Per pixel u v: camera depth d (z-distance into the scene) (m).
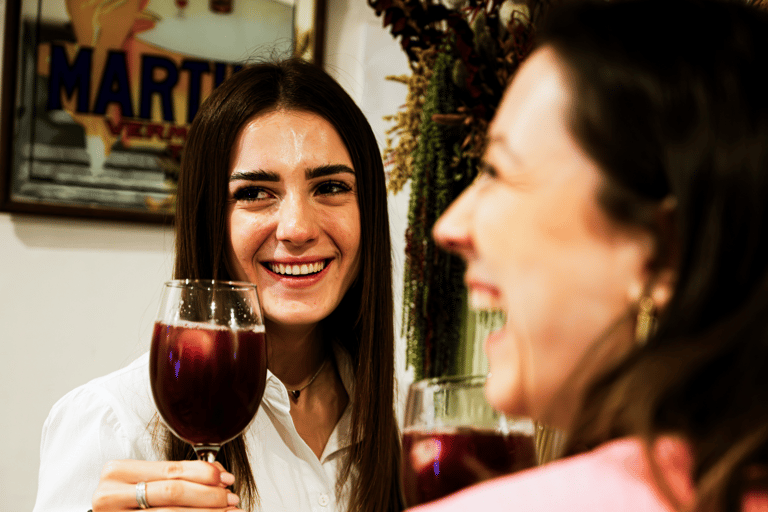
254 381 0.80
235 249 1.13
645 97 0.34
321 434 1.25
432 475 0.61
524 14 2.02
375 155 1.23
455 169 2.10
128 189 2.03
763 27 0.35
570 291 0.35
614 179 0.34
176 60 2.05
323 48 2.16
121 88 2.01
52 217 1.96
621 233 0.34
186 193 1.16
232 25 2.10
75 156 1.98
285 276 1.13
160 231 2.08
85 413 1.06
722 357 0.33
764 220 0.33
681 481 0.33
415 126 2.16
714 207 0.33
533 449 0.64
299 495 1.13
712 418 0.33
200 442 0.81
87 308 2.01
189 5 2.06
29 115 1.93
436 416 0.63
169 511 0.76
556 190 0.35
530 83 0.37
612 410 0.34
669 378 0.33
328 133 1.14
